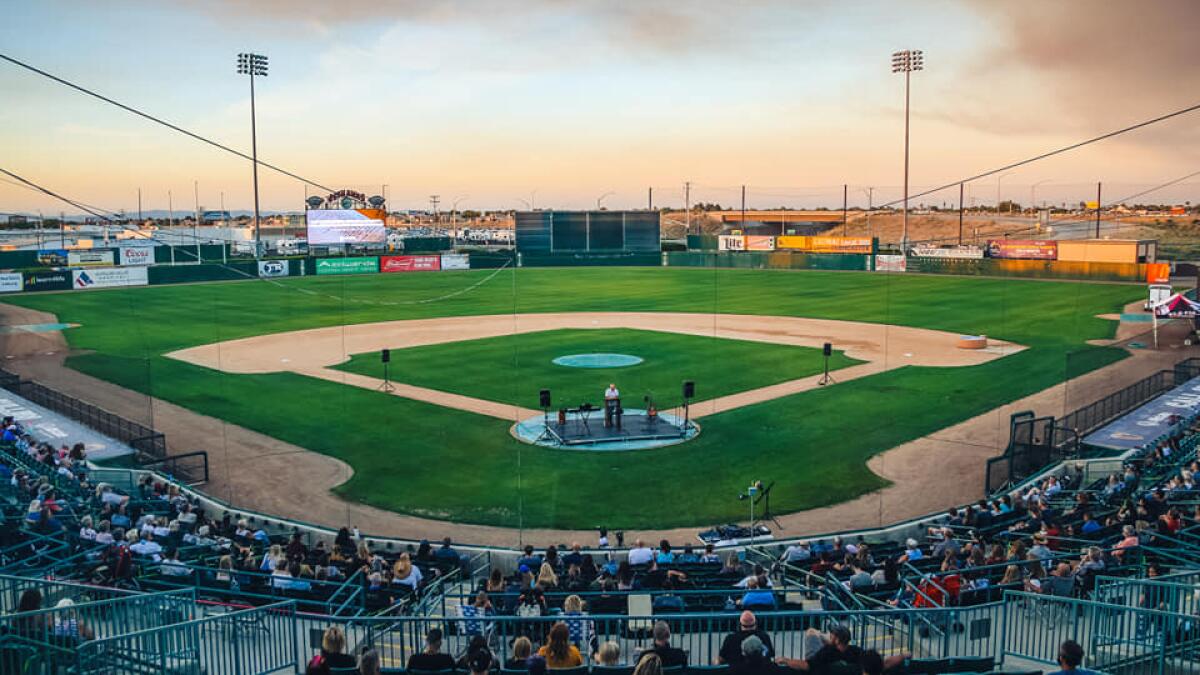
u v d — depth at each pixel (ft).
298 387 151.23
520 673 38.55
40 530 67.46
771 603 52.85
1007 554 65.16
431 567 69.10
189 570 61.05
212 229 510.17
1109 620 45.39
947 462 109.09
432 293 297.33
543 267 393.29
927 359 172.55
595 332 209.67
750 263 383.45
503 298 281.74
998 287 288.30
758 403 138.21
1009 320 221.05
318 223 364.58
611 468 107.65
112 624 46.68
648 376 158.30
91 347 190.49
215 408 137.08
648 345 190.49
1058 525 71.26
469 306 262.06
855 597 54.34
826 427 124.67
